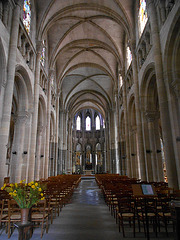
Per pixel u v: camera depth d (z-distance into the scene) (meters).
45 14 20.64
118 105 32.97
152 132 17.30
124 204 6.31
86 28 26.97
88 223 7.51
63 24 25.31
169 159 11.50
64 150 42.56
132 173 23.03
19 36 15.56
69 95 44.69
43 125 23.75
